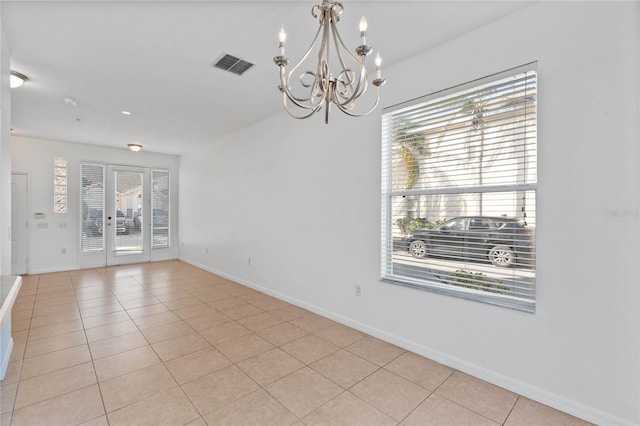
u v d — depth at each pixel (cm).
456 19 210
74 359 248
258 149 447
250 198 467
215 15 204
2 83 214
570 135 183
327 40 157
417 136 261
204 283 497
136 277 538
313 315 351
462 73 228
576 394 182
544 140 193
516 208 208
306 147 366
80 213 598
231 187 514
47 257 565
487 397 201
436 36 230
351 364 243
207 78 300
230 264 519
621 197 168
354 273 312
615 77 169
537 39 194
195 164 637
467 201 232
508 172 211
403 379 222
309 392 207
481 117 223
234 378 223
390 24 214
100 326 318
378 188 288
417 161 262
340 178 325
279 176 408
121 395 202
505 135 212
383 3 191
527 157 203
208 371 232
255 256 457
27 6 193
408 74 262
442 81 239
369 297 298
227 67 278
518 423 178
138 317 344
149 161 680
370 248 296
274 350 266
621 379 168
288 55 256
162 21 210
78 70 281
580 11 179
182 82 309
